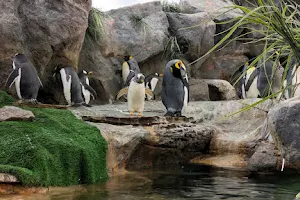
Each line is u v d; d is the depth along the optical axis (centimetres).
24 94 814
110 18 1207
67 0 938
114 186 593
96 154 647
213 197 527
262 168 728
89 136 673
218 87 1352
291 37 184
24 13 905
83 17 970
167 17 1383
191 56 1395
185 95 919
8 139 591
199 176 684
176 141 815
